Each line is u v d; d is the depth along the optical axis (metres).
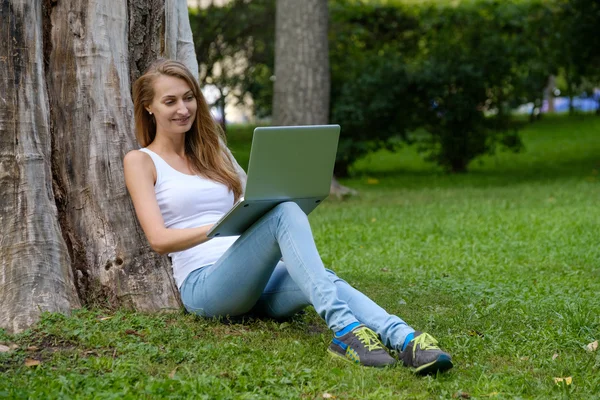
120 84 4.69
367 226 9.65
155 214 4.08
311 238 3.88
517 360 4.01
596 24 17.00
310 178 3.95
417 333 3.72
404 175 18.11
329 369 3.70
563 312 5.05
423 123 17.25
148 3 4.93
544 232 9.04
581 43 17.36
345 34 17.88
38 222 4.28
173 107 4.22
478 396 3.42
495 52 16.66
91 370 3.53
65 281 4.31
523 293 5.84
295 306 4.28
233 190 4.44
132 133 4.69
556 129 27.33
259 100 18.12
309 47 13.98
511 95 17.27
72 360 3.66
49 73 4.60
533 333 4.49
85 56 4.60
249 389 3.42
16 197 4.25
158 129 4.32
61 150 4.58
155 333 4.04
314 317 4.73
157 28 5.00
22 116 4.33
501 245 8.33
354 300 3.91
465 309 5.14
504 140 17.69
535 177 16.98
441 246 8.35
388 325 3.80
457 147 17.47
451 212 10.98
